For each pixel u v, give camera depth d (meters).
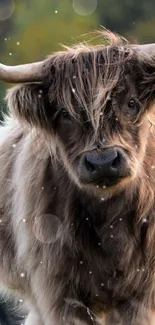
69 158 10.08
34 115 10.31
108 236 10.41
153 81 10.02
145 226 10.39
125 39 10.36
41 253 10.52
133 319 10.64
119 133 9.84
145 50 10.08
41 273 10.57
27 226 10.58
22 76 10.13
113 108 9.84
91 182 9.66
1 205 11.22
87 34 10.76
